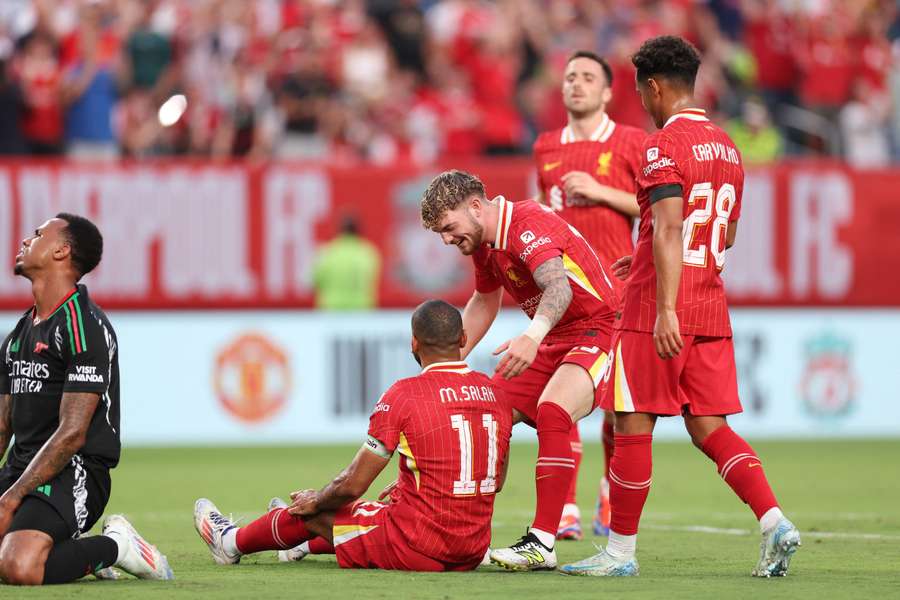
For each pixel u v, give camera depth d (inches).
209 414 2137.1
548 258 854.5
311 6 2743.6
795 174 2237.9
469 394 815.7
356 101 2625.5
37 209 2057.1
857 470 1800.0
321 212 2134.6
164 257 2107.5
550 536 841.5
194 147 2481.5
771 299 2244.1
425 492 808.3
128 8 2588.6
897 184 2263.8
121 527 774.5
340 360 2161.7
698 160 797.9
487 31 2704.2
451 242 872.9
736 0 2878.9
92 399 767.1
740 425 2247.8
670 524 1213.1
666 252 776.9
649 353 802.8
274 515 855.7
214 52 2598.4
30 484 748.6
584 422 2253.9
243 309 2134.6
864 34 2871.6
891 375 2292.1
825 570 844.0
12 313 2042.3
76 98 2456.9
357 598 697.0
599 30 2780.5
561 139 1164.5
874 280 2267.5
